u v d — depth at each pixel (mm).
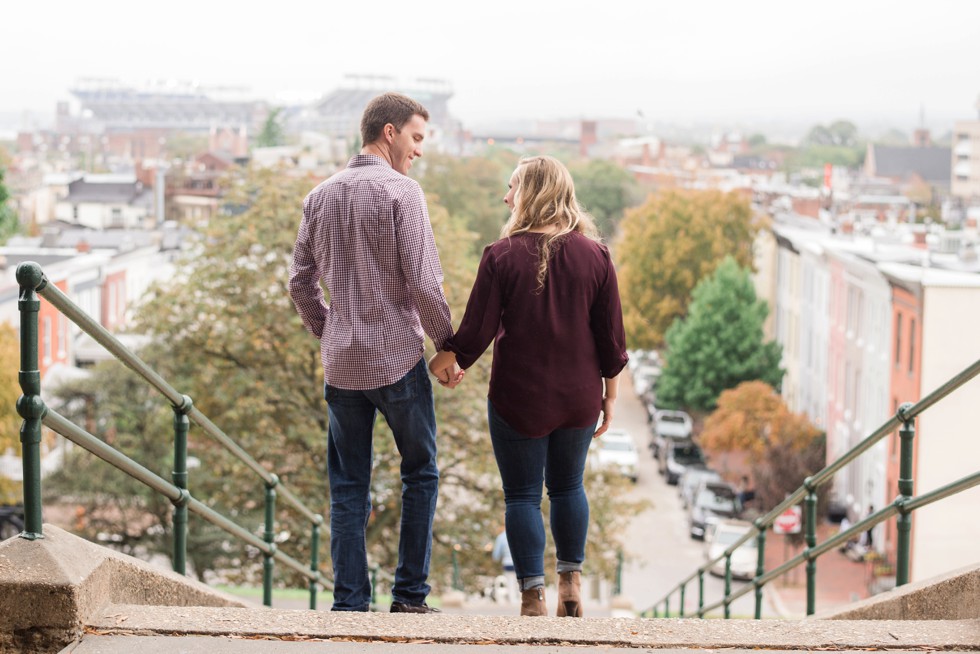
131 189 144875
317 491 24672
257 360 25078
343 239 4750
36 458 3881
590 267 4855
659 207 75062
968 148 199250
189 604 4895
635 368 80812
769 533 41219
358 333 4750
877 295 40469
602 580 29781
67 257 61875
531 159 4938
